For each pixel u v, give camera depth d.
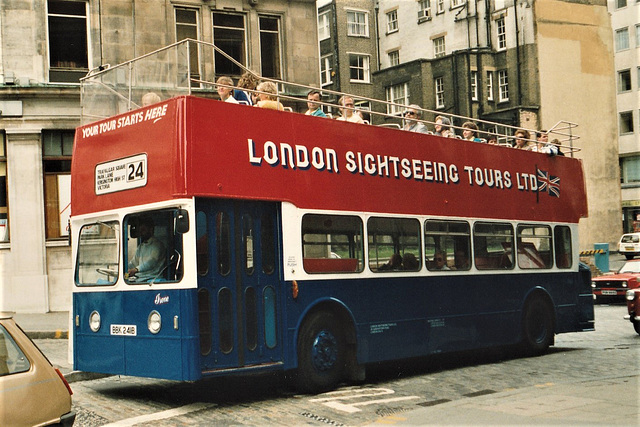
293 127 10.60
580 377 11.66
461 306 13.05
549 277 15.28
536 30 44.84
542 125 45.03
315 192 10.72
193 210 9.22
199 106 9.48
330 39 42.91
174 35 23.31
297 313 10.27
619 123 60.91
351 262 11.13
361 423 8.50
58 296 21.38
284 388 11.00
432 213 12.71
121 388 11.16
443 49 44.88
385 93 43.78
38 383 5.97
